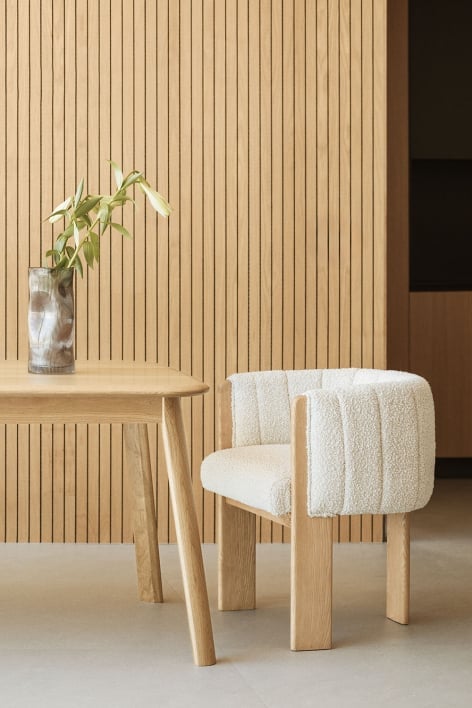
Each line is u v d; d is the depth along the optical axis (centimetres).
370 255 460
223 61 454
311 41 456
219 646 312
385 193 459
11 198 452
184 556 296
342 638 320
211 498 454
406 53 589
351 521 459
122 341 454
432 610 351
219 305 455
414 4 671
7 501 450
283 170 456
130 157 453
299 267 457
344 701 268
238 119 455
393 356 621
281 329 458
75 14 451
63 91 452
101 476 452
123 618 339
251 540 352
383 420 310
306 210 457
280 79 455
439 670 292
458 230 697
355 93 457
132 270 453
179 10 452
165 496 452
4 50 451
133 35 452
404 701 268
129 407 296
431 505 540
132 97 452
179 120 453
